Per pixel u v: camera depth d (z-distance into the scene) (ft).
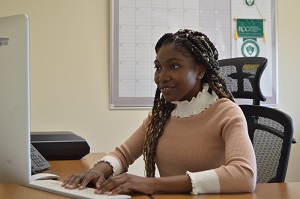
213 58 4.50
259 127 5.59
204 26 9.47
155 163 4.54
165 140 4.42
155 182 3.43
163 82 4.25
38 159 5.15
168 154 4.33
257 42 9.71
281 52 9.83
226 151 3.79
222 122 4.07
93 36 8.99
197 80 4.38
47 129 8.77
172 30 9.30
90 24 8.98
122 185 3.34
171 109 4.54
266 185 3.89
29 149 3.66
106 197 3.11
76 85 8.92
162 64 4.28
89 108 8.97
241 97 6.07
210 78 4.43
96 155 6.68
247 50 9.66
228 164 3.62
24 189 3.60
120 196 3.17
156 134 4.50
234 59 6.28
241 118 4.00
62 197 3.31
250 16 9.70
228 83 6.16
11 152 3.69
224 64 6.31
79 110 8.93
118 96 9.08
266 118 5.56
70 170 5.04
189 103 4.35
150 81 9.20
